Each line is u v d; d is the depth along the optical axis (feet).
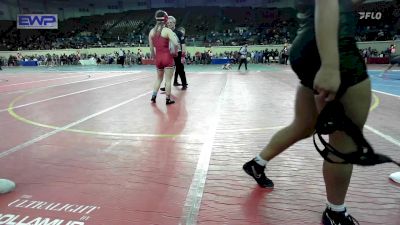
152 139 16.84
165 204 9.62
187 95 33.58
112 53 137.28
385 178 11.52
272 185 10.77
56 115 23.65
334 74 6.28
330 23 6.24
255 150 14.88
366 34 118.32
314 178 11.55
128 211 9.20
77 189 10.68
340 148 7.40
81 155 14.29
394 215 8.99
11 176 11.86
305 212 9.18
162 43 27.07
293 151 14.44
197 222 8.62
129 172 12.21
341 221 8.14
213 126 19.67
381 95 32.99
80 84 47.60
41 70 94.58
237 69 86.02
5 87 44.50
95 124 20.51
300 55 7.50
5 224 8.50
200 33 155.22
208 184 11.09
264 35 144.25
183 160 13.55
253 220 8.75
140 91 37.81
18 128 19.54
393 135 17.24
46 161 13.52
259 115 22.93
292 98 31.01
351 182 11.17
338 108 6.67
